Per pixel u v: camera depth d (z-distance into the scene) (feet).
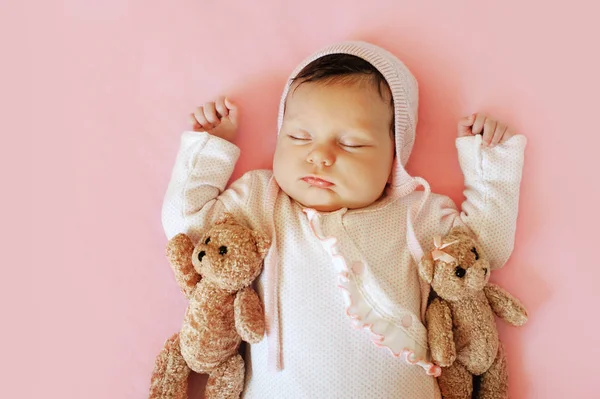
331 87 4.31
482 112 4.98
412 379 4.24
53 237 4.94
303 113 4.34
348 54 4.50
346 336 4.19
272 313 4.28
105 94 5.07
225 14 5.09
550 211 4.86
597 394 4.70
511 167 4.62
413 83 4.77
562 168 4.89
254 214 4.54
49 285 4.89
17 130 5.05
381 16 5.07
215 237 4.19
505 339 4.78
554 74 4.98
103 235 4.95
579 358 4.74
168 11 5.09
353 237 4.37
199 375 4.75
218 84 5.08
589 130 4.91
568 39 5.00
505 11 5.03
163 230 4.96
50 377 4.79
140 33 5.09
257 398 4.35
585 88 4.96
